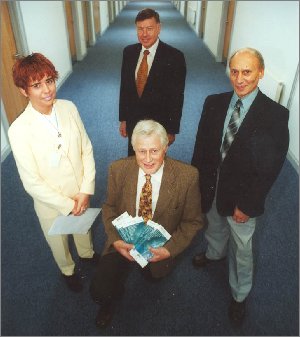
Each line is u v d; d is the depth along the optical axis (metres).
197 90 4.62
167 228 1.38
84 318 1.65
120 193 1.38
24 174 1.24
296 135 2.86
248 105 1.22
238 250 1.46
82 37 6.15
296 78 2.80
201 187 1.50
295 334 1.59
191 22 9.23
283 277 1.88
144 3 16.06
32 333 1.59
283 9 3.09
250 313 1.68
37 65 1.09
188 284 1.83
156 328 1.61
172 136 2.25
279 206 2.44
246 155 1.24
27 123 1.19
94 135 3.39
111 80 5.03
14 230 2.19
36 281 1.84
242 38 4.59
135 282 1.83
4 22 3.09
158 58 1.94
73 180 1.39
